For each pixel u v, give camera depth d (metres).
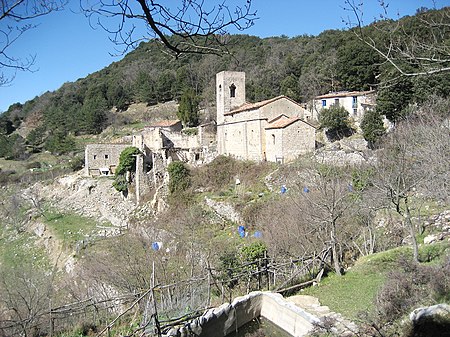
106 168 52.91
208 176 39.94
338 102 45.22
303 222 18.97
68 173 59.34
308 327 11.45
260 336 12.27
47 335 12.03
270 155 38.62
